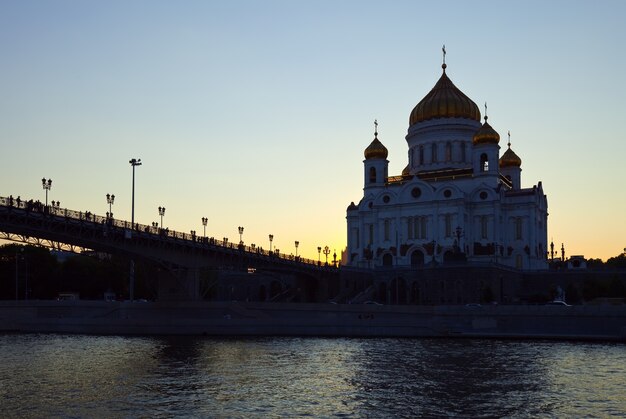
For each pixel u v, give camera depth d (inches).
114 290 6574.8
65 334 4084.6
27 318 4365.2
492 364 2576.3
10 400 1878.7
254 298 6958.7
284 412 1727.4
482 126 6747.1
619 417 1675.7
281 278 6520.7
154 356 2883.9
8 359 2783.0
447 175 6870.1
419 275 5866.1
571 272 5940.0
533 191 6589.6
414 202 6688.0
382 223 6879.9
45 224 3393.2
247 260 4926.2
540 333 3690.9
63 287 6289.4
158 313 4207.7
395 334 3838.6
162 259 4121.6
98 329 4133.9
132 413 1712.6
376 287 6122.1
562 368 2465.6
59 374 2362.2
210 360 2738.7
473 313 3823.8
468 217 6535.4
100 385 2126.0
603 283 5497.1
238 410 1749.5
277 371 2420.0
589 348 3132.4
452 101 7135.8
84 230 3592.5
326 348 3196.4
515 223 6604.3
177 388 2069.4
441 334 3784.5
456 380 2207.2
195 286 4392.2
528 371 2396.7
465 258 5826.8
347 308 4025.6
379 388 2064.5
